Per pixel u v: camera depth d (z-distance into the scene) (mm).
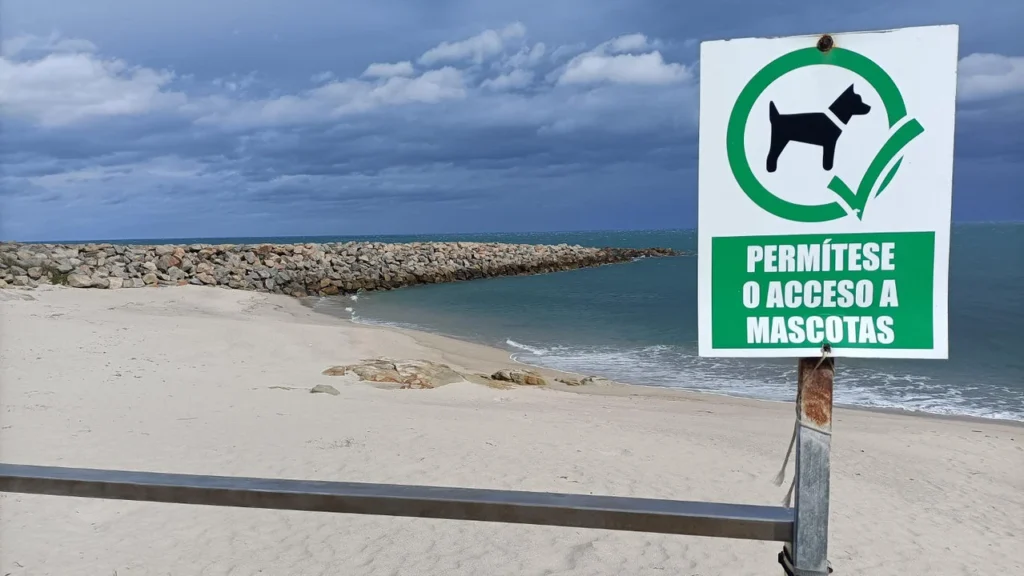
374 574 4258
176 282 29203
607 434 8000
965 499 6418
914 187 1869
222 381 10664
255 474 5910
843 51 1866
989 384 13414
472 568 4375
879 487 6602
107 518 4836
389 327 21922
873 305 1903
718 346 1960
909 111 1854
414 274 38312
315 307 27453
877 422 10062
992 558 5074
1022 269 43500
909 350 1892
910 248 1882
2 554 4203
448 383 11922
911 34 1839
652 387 13148
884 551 5090
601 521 1922
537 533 4887
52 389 8961
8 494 5043
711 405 11109
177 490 2074
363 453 6664
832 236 1905
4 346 11922
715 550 4688
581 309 27625
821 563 1869
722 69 1917
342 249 36969
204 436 7020
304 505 2023
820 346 1918
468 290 35812
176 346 13469
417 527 4926
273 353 13867
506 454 6840
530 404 10328
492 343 19062
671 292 34688
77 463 5879
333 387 10578
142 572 4145
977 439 8852
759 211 1928
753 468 6797
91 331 14094
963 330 20781
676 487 6082
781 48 1887
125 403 8414
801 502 1871
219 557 4387
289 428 7582
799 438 1900
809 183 1904
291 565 4340
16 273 25203
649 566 4469
